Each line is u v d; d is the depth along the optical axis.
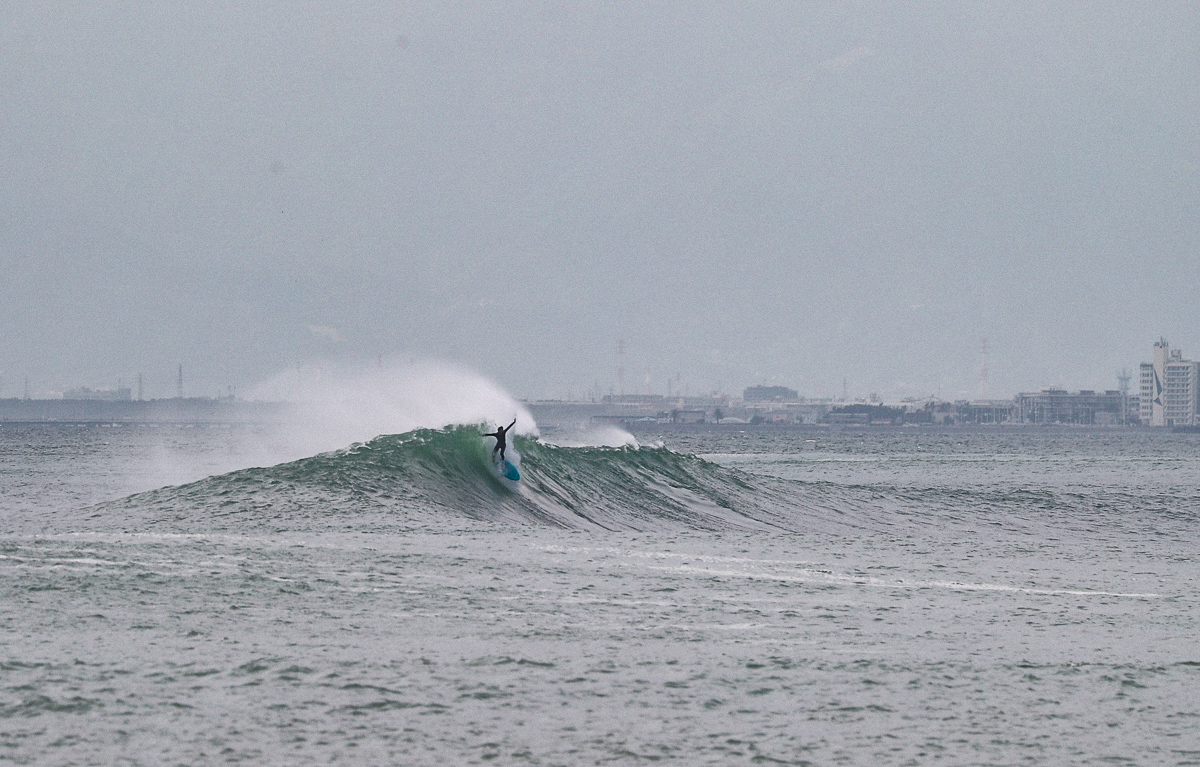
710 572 95.81
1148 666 61.25
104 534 101.94
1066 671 59.59
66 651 56.88
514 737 46.19
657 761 44.06
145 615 65.94
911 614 77.50
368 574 83.88
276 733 45.69
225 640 60.53
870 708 51.62
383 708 49.31
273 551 93.25
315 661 56.56
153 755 42.81
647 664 58.53
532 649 61.12
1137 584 99.69
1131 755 45.91
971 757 45.38
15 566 80.62
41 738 44.12
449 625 66.75
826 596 84.81
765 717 49.94
